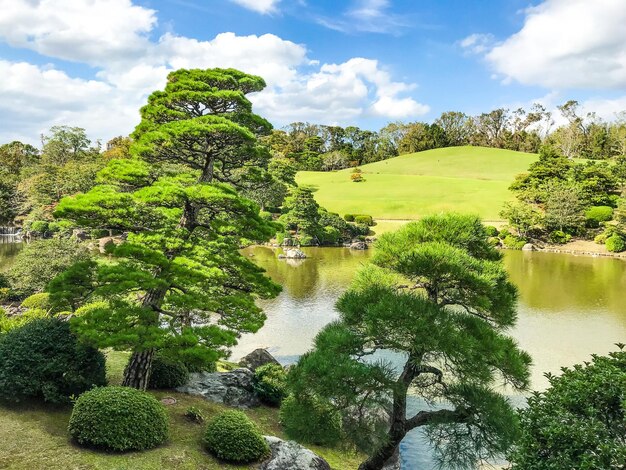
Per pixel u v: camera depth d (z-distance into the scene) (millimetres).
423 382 10531
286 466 11008
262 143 15500
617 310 34312
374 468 10727
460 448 9586
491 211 85000
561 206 70000
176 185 12570
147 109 13977
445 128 170875
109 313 11234
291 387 9625
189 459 10352
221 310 12781
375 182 109812
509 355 9180
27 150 126438
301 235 71250
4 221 81188
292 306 34344
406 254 10000
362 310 9828
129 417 10141
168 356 11055
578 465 7074
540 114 160625
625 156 90062
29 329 11961
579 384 8172
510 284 10578
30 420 10805
